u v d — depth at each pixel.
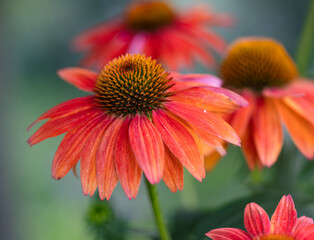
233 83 0.35
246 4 0.81
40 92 0.82
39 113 0.77
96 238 0.33
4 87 0.47
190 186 0.35
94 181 0.28
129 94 0.29
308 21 0.37
